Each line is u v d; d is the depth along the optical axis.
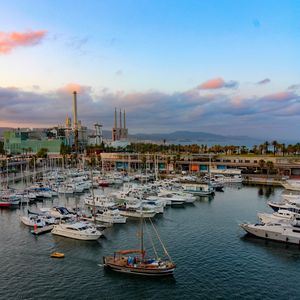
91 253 73.56
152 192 139.00
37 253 73.62
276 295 55.81
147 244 79.19
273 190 159.12
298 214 93.19
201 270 64.94
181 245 78.56
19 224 96.44
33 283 60.06
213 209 117.31
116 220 97.12
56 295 55.97
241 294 56.06
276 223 84.06
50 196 137.00
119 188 165.00
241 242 80.62
